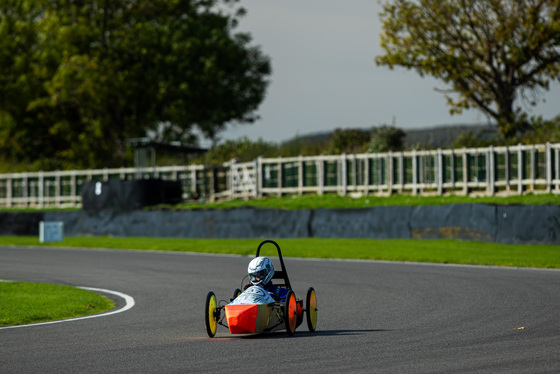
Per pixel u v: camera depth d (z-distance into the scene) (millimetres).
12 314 46594
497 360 28781
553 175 99625
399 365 28219
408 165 115312
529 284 56719
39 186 163375
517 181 102938
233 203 128375
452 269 69750
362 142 149125
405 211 95375
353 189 119938
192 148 142125
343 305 48844
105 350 33312
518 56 138125
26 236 136250
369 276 66062
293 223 105500
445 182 110688
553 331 35625
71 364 29953
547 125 132000
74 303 52594
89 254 99312
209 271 74812
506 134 136125
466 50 144750
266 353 31500
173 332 39062
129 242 114125
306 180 127188
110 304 53531
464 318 40938
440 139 134625
